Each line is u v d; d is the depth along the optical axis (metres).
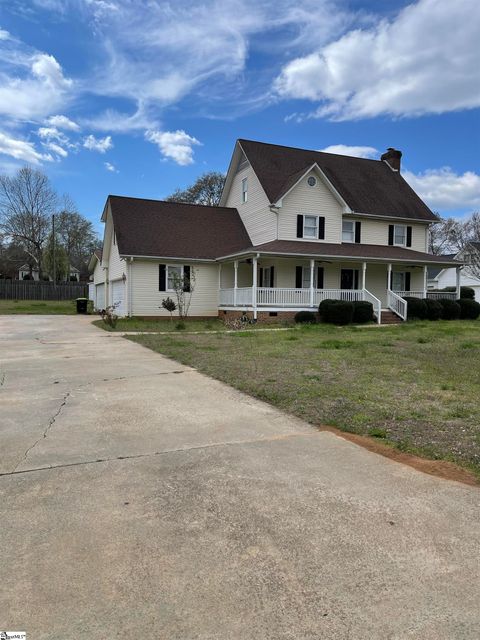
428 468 3.60
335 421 4.83
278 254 18.55
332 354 9.63
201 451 4.00
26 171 48.50
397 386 6.48
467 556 2.41
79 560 2.38
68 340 12.56
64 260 50.88
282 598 2.09
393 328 16.88
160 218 22.89
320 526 2.72
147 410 5.33
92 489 3.24
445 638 1.85
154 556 2.42
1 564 2.34
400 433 4.43
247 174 23.97
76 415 5.11
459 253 43.62
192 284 21.69
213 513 2.88
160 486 3.29
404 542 2.54
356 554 2.43
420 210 25.23
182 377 7.27
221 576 2.25
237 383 6.70
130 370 7.89
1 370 7.85
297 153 25.06
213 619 1.96
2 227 48.50
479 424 4.69
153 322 19.50
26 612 1.99
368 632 1.88
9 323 18.56
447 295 24.86
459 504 2.99
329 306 18.84
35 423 4.81
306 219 21.94
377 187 25.31
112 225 23.05
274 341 12.20
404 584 2.19
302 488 3.24
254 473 3.51
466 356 9.39
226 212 24.88
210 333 14.58
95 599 2.08
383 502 3.02
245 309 19.36
